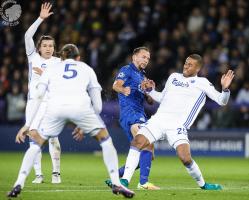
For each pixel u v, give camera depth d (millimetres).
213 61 75938
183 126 33562
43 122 29109
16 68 79375
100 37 82500
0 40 82875
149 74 76062
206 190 33875
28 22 83562
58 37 81625
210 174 47844
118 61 80062
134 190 33375
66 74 29266
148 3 85938
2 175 43125
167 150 73250
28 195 30031
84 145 74938
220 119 72688
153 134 33344
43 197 29406
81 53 79812
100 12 84500
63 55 29891
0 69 81062
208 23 80438
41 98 29375
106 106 74250
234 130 72375
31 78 37406
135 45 82375
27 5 84750
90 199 28953
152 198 29656
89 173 46625
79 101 28859
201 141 73000
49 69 29516
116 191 28766
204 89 33938
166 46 78688
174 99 33906
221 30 79562
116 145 73750
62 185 36094
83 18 83375
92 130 29031
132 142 33281
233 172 49938
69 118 28922
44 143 29625
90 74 29438
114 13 84062
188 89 33969
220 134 72625
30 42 37781
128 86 35125
